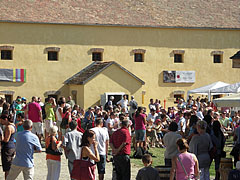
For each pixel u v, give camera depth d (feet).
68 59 97.25
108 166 49.55
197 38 105.50
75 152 35.47
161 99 103.65
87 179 30.89
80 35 97.86
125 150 36.99
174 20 103.96
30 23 93.86
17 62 93.71
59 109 58.85
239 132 42.27
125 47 100.83
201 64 106.01
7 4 96.02
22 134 34.53
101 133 37.63
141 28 101.60
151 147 64.03
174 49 104.01
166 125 65.41
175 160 29.58
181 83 104.99
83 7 101.14
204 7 111.04
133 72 101.40
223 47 107.24
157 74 103.14
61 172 45.16
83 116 68.74
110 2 104.94
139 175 30.19
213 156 35.76
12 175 34.32
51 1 100.37
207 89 81.76
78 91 94.07
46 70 95.86
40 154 55.57
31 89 94.79
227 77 107.86
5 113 39.29
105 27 99.35
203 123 34.96
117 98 95.45
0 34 92.32
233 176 28.58
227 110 78.54
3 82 92.63
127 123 37.47
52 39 95.96
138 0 108.06
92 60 99.76
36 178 41.96
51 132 35.99
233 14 110.93
